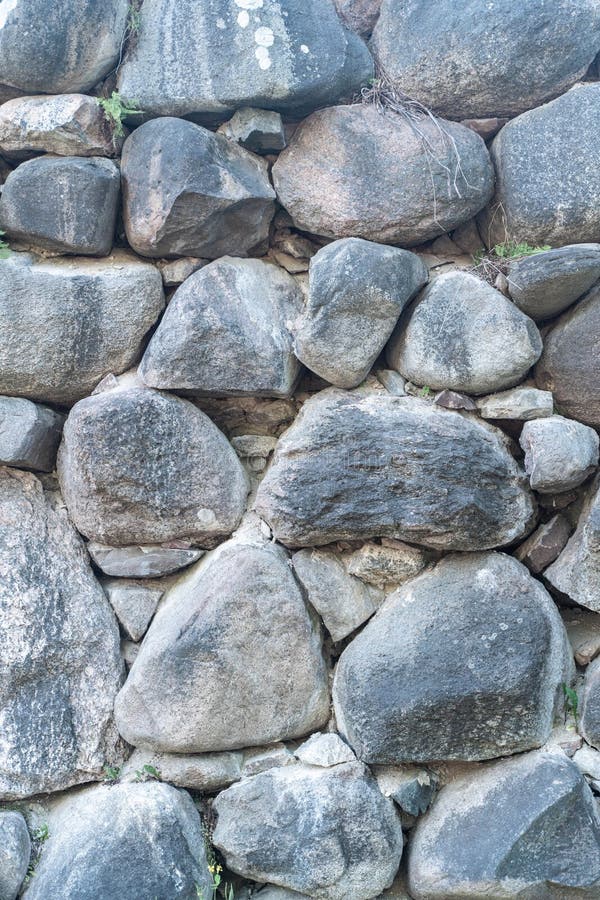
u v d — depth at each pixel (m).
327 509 2.45
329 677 2.58
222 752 2.51
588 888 2.28
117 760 2.53
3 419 2.58
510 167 2.58
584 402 2.55
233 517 2.62
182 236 2.59
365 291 2.48
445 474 2.42
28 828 2.42
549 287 2.43
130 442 2.50
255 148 2.68
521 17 2.54
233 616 2.45
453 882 2.31
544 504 2.63
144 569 2.64
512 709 2.38
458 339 2.53
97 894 2.22
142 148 2.59
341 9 2.73
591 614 2.66
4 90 2.64
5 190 2.61
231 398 2.72
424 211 2.58
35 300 2.55
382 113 2.60
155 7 2.62
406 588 2.55
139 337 2.65
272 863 2.37
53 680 2.51
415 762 2.48
